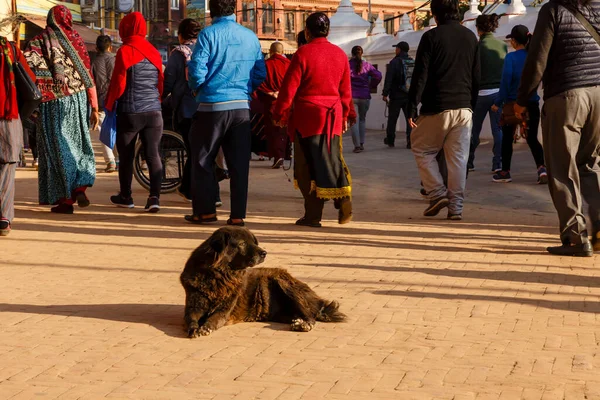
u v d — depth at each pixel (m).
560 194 8.44
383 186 14.62
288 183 15.04
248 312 5.97
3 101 9.52
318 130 10.02
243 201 10.28
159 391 4.61
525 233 9.89
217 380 4.78
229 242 5.62
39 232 9.98
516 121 13.86
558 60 8.28
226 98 10.04
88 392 4.60
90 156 11.65
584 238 8.38
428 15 41.25
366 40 30.78
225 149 10.29
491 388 4.65
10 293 6.96
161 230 10.14
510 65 14.02
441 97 10.61
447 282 7.26
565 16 8.21
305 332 5.73
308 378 4.81
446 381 4.77
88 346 5.44
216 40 9.88
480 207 12.05
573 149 8.37
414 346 5.43
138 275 7.65
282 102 9.98
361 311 6.30
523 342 5.52
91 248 8.98
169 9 67.69
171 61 11.88
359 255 8.48
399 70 21.67
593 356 5.23
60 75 11.21
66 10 11.34
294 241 9.29
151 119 11.70
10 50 9.64
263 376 4.85
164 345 5.45
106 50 17.05
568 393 4.58
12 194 9.80
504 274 7.60
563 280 7.37
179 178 13.49
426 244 9.14
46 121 11.38
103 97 17.05
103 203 12.66
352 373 4.90
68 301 6.68
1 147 9.64
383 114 29.33
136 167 13.55
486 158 18.44
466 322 6.01
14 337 5.66
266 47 82.81
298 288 5.95
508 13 22.91
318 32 10.09
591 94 8.23
